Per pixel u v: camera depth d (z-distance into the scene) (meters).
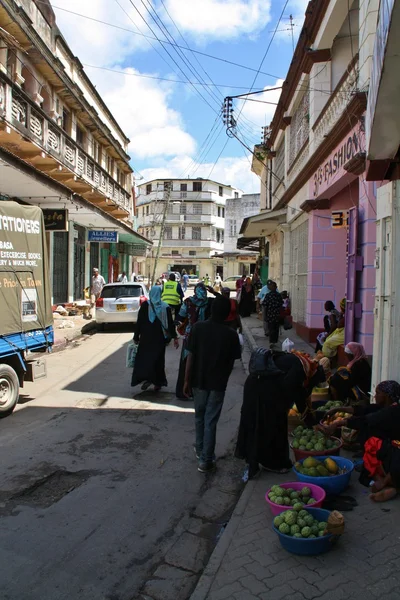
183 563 3.61
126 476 5.05
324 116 10.88
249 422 4.95
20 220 7.52
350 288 8.48
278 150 21.50
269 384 4.89
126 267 37.78
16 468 5.17
